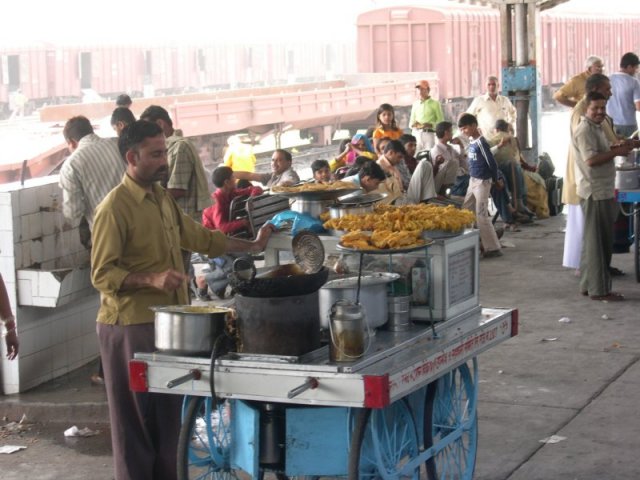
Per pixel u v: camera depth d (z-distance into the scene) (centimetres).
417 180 965
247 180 1048
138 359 416
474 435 504
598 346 772
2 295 475
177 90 3359
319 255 439
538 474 530
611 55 3888
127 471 476
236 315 408
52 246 716
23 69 2764
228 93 2400
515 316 497
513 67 1500
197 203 759
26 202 691
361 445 398
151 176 460
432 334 443
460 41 3009
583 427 600
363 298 425
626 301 909
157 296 465
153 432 481
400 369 389
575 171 921
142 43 3195
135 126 458
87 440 614
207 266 998
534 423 609
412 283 457
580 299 923
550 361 736
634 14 4325
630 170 929
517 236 1259
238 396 396
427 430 460
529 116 1505
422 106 1703
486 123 1505
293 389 386
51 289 676
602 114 891
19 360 684
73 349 740
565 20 3412
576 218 991
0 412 658
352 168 966
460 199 1110
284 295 394
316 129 2584
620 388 671
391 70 3025
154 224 464
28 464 576
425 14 2948
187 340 406
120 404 472
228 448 443
